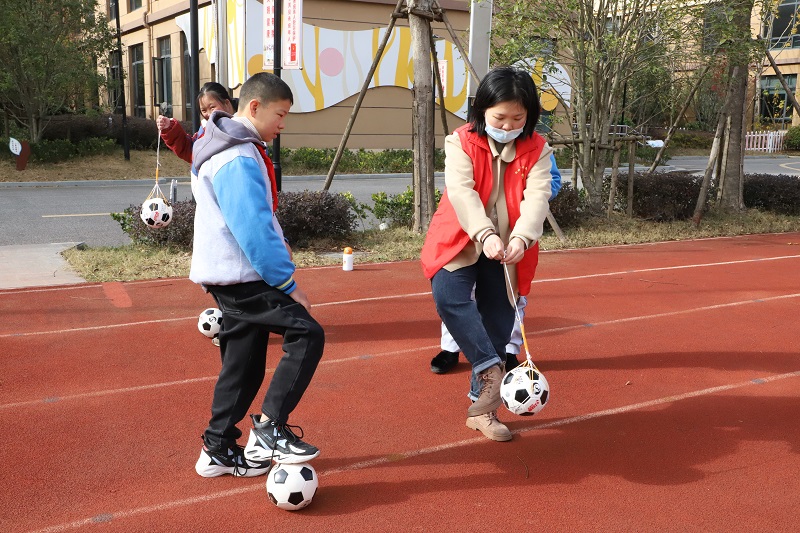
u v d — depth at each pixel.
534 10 11.08
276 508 3.18
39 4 18.59
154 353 5.30
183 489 3.34
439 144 23.17
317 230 9.62
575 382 4.86
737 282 7.95
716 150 11.81
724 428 4.14
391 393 4.60
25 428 3.99
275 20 9.65
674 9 10.88
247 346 3.21
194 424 4.09
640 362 5.27
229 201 2.94
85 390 4.57
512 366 4.81
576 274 8.30
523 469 3.60
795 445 3.91
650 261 9.14
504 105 3.40
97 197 15.44
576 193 11.24
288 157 21.05
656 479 3.51
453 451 3.79
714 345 5.69
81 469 3.52
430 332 5.93
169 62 26.02
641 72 12.55
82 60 19.38
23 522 3.04
